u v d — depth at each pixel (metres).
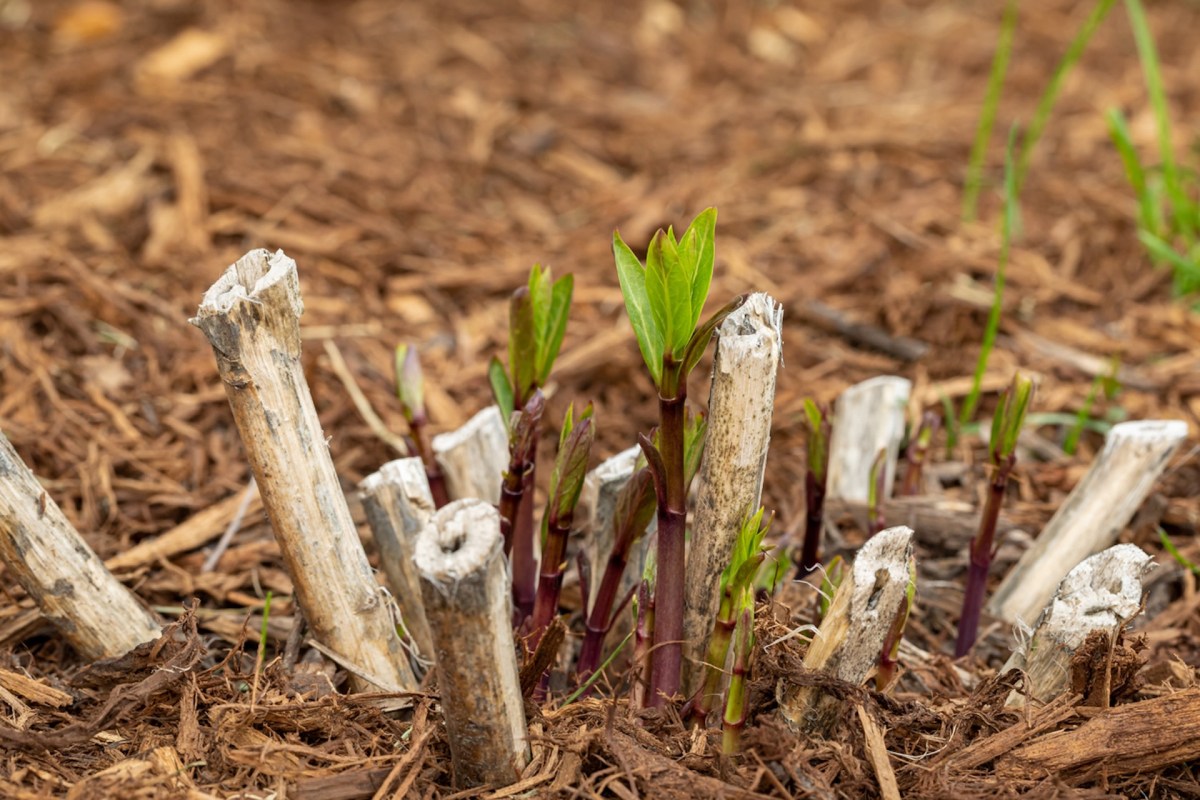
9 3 1.31
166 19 1.29
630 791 0.66
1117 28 1.39
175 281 0.89
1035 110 1.22
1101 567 0.68
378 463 0.81
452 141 1.13
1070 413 0.84
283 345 0.66
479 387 0.85
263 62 1.22
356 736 0.68
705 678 0.67
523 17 1.39
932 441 0.83
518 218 1.03
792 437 0.83
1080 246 0.97
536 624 0.69
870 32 1.42
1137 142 1.15
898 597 0.66
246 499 0.78
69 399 0.82
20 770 0.67
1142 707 0.67
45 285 0.88
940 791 0.66
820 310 0.89
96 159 1.03
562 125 1.18
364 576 0.68
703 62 1.33
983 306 0.88
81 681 0.69
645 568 0.68
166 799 0.66
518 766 0.66
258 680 0.69
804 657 0.67
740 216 1.03
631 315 0.65
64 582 0.68
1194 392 0.84
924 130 1.18
